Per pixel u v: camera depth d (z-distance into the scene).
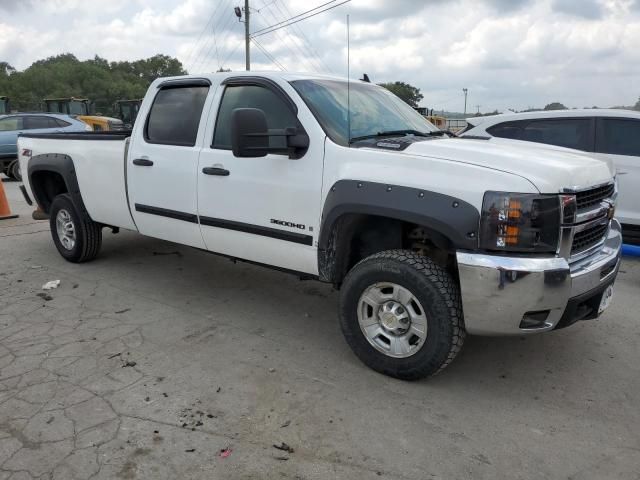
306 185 3.56
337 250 3.54
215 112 4.17
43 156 5.70
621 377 3.48
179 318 4.35
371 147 3.38
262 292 5.00
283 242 3.79
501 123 6.90
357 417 2.99
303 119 3.62
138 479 2.49
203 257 6.09
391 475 2.54
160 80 4.68
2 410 3.00
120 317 4.35
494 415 3.04
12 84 76.50
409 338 3.28
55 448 2.69
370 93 4.36
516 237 2.83
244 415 2.99
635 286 5.25
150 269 5.64
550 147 3.95
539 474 2.56
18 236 7.16
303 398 3.17
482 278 2.87
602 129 6.24
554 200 2.84
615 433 2.88
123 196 4.95
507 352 3.81
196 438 2.78
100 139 5.09
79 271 5.57
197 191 4.24
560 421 2.99
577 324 4.29
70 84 77.38
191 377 3.39
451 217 2.92
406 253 3.22
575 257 3.09
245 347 3.84
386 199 3.12
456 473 2.56
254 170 3.83
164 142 4.52
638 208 6.09
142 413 2.99
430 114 11.12
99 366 3.52
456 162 3.02
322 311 4.56
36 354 3.68
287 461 2.62
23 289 5.00
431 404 3.13
